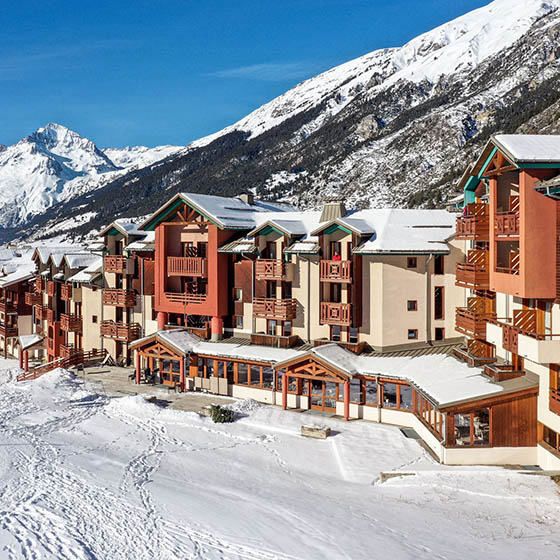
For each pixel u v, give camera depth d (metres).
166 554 17.22
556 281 23.02
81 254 54.09
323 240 38.72
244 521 19.66
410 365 33.88
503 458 26.59
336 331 39.31
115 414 35.09
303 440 30.80
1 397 38.69
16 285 61.69
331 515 20.52
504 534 19.03
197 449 29.11
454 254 38.97
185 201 43.28
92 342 50.94
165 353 41.69
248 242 41.59
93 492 22.28
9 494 21.83
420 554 17.28
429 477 24.70
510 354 29.22
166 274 45.25
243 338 42.62
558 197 22.72
